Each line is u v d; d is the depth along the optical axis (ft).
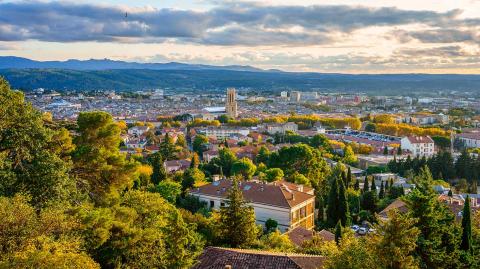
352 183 455.22
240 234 242.17
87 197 169.37
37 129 157.69
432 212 149.18
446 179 586.04
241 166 494.18
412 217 147.13
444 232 153.17
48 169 149.48
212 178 459.32
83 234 145.07
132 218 173.06
